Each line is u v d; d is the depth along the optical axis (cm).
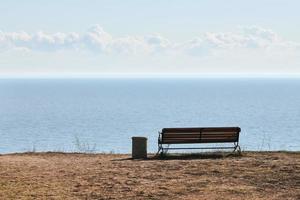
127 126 10769
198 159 2022
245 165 1839
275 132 9394
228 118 12781
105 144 7462
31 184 1528
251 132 9412
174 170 1758
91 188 1482
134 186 1509
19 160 2038
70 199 1355
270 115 13762
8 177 1631
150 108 17112
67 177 1639
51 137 8831
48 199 1352
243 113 14575
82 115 14362
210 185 1522
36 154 2283
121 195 1402
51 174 1689
